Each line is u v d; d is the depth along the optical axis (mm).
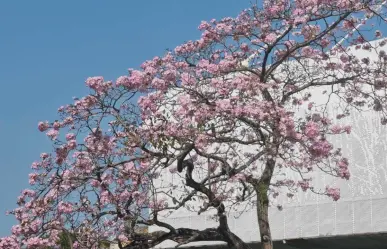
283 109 10375
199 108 10273
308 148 10578
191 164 11250
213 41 11883
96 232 11102
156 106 10797
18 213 10977
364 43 13773
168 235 11570
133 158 11125
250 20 11969
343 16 11289
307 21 11273
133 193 11242
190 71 11289
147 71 10773
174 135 10547
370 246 20297
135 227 12203
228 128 10930
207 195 11086
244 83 10422
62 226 10961
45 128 11281
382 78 12344
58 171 11320
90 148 11320
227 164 10852
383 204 18250
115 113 11094
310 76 12656
